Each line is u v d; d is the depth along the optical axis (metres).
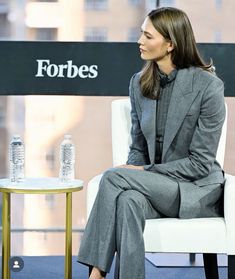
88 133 10.08
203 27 9.58
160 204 6.54
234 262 6.48
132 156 7.00
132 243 6.11
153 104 6.77
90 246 6.31
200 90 6.66
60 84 8.96
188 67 6.78
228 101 9.69
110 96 9.05
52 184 6.71
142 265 6.11
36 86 8.95
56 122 10.02
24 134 10.01
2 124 9.97
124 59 8.98
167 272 8.40
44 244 9.64
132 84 7.04
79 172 10.09
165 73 6.82
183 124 6.70
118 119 7.39
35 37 9.59
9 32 9.54
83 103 10.02
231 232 6.42
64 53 8.95
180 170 6.60
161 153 6.81
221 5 9.56
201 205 6.59
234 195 6.41
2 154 10.04
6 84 8.92
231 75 9.05
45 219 10.04
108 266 6.22
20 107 9.97
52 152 10.05
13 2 9.53
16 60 8.91
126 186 6.36
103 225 6.22
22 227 9.71
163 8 6.77
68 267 6.82
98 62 8.98
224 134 7.27
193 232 6.40
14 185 6.63
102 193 6.30
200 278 8.12
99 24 9.66
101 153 10.12
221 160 7.24
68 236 6.80
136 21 9.69
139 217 6.19
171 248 6.39
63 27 9.61
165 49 6.71
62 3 9.59
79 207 10.12
